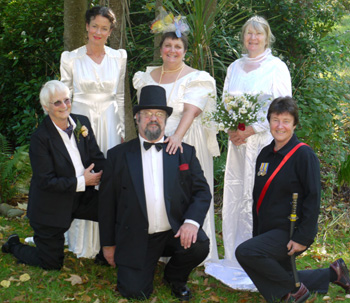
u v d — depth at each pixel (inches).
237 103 146.4
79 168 146.3
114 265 146.0
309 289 143.4
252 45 152.9
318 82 237.3
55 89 137.9
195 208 136.5
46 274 147.8
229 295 144.3
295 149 133.0
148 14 263.3
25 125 267.7
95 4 262.4
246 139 153.2
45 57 271.1
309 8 275.6
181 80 153.8
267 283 133.9
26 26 274.2
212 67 206.2
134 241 136.6
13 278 144.0
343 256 173.9
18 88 275.4
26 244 164.2
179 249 137.3
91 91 160.1
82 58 159.9
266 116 148.7
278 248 131.5
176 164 137.9
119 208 139.2
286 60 275.4
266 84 150.9
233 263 159.3
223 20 233.1
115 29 217.8
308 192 129.0
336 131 260.5
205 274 157.5
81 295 138.0
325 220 203.8
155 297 138.1
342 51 286.5
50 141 140.9
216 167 230.5
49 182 139.1
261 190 136.3
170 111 136.9
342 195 226.1
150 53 251.0
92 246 162.2
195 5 191.6
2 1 297.3
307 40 269.3
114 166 138.8
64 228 145.4
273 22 276.5
